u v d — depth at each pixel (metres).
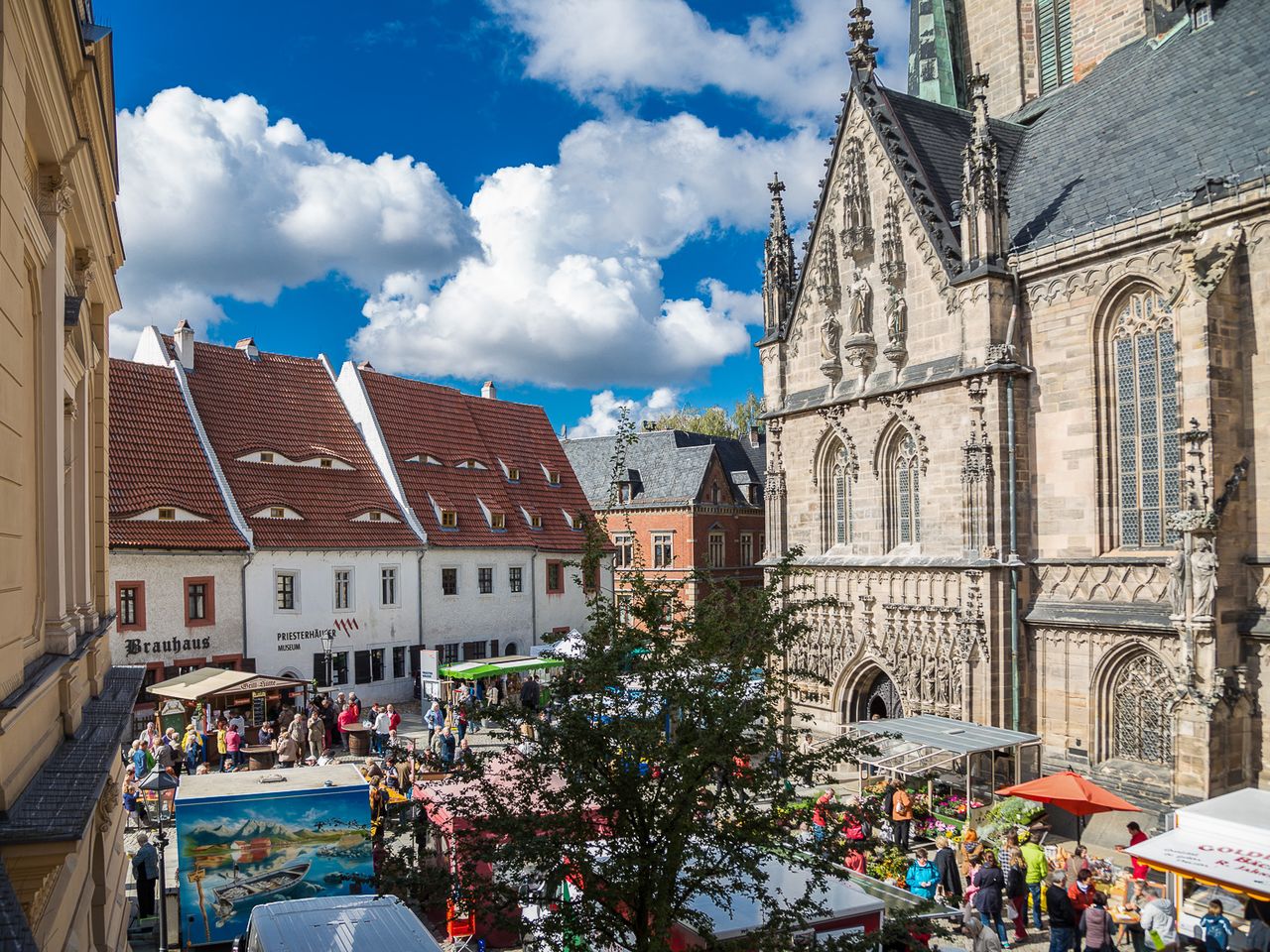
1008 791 25.09
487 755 13.20
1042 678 32.44
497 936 20.20
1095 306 31.38
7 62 7.39
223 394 50.91
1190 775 26.64
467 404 65.00
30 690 8.10
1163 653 28.75
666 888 11.75
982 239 33.66
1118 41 42.34
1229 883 18.06
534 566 58.78
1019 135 42.12
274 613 45.72
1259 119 29.52
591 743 12.58
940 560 34.59
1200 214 28.19
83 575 14.84
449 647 53.81
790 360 43.06
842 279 39.97
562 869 11.41
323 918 15.39
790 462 42.75
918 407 36.06
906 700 35.78
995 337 33.41
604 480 82.25
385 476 54.69
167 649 41.81
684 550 74.12
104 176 14.41
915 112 40.12
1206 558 26.27
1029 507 33.50
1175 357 29.47
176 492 44.19
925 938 12.62
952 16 50.34
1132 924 20.34
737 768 12.66
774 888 15.56
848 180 38.69
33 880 7.58
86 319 15.02
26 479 9.71
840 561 38.91
